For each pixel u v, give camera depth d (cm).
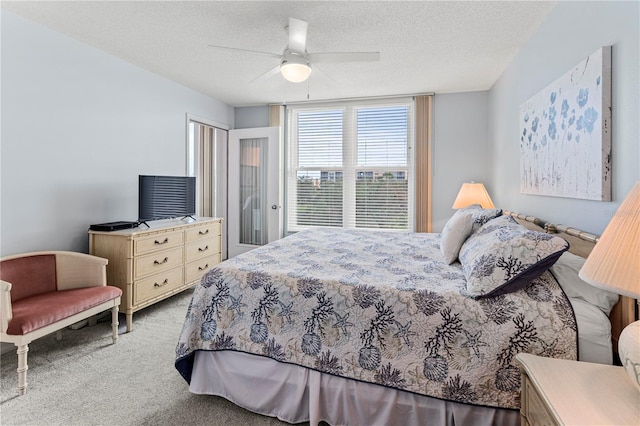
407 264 203
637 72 140
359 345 151
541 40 240
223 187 512
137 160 333
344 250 243
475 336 137
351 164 461
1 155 226
